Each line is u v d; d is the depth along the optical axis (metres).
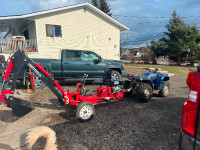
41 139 2.91
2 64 4.98
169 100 5.68
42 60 6.61
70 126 3.57
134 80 5.52
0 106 4.80
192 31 23.89
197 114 1.37
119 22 15.93
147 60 27.67
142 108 4.80
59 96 3.91
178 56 25.11
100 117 4.09
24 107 3.23
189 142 1.41
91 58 7.56
